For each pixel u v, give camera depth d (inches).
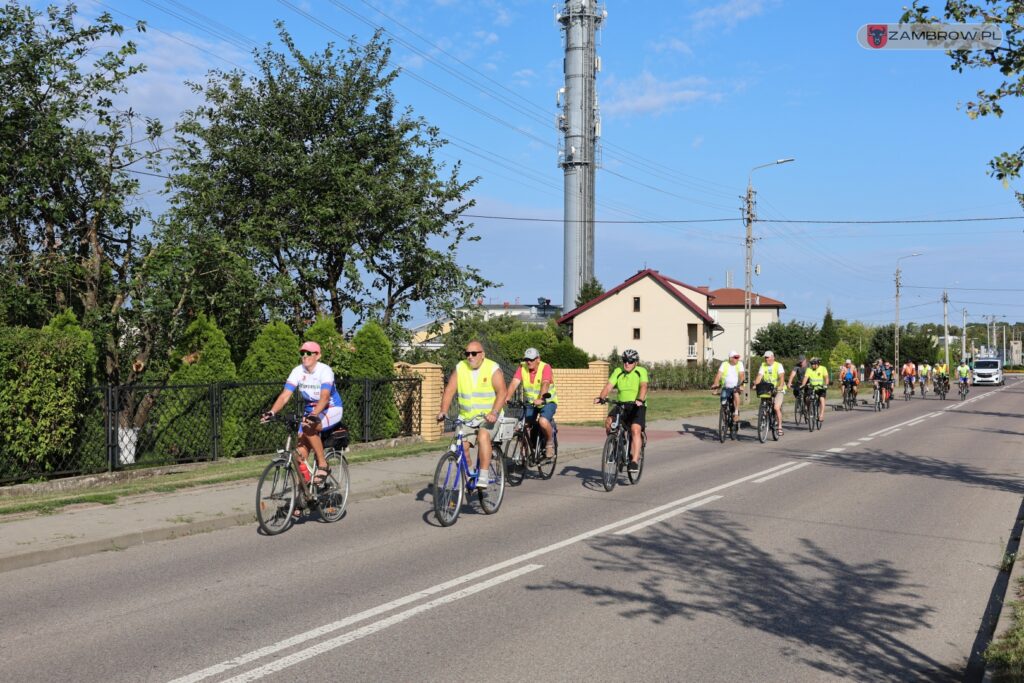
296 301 730.8
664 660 192.2
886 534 338.0
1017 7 386.6
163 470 482.0
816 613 230.8
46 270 583.5
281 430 571.8
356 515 378.0
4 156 564.7
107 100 616.4
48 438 421.7
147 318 621.6
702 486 471.5
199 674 179.9
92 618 220.8
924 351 3238.2
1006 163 399.5
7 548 285.9
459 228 862.5
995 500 426.3
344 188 756.6
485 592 248.1
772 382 765.3
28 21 581.6
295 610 228.4
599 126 2965.1
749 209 1443.2
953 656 199.0
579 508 396.2
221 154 778.8
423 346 864.3
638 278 2458.2
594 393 996.6
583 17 2920.8
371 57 826.8
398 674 181.0
